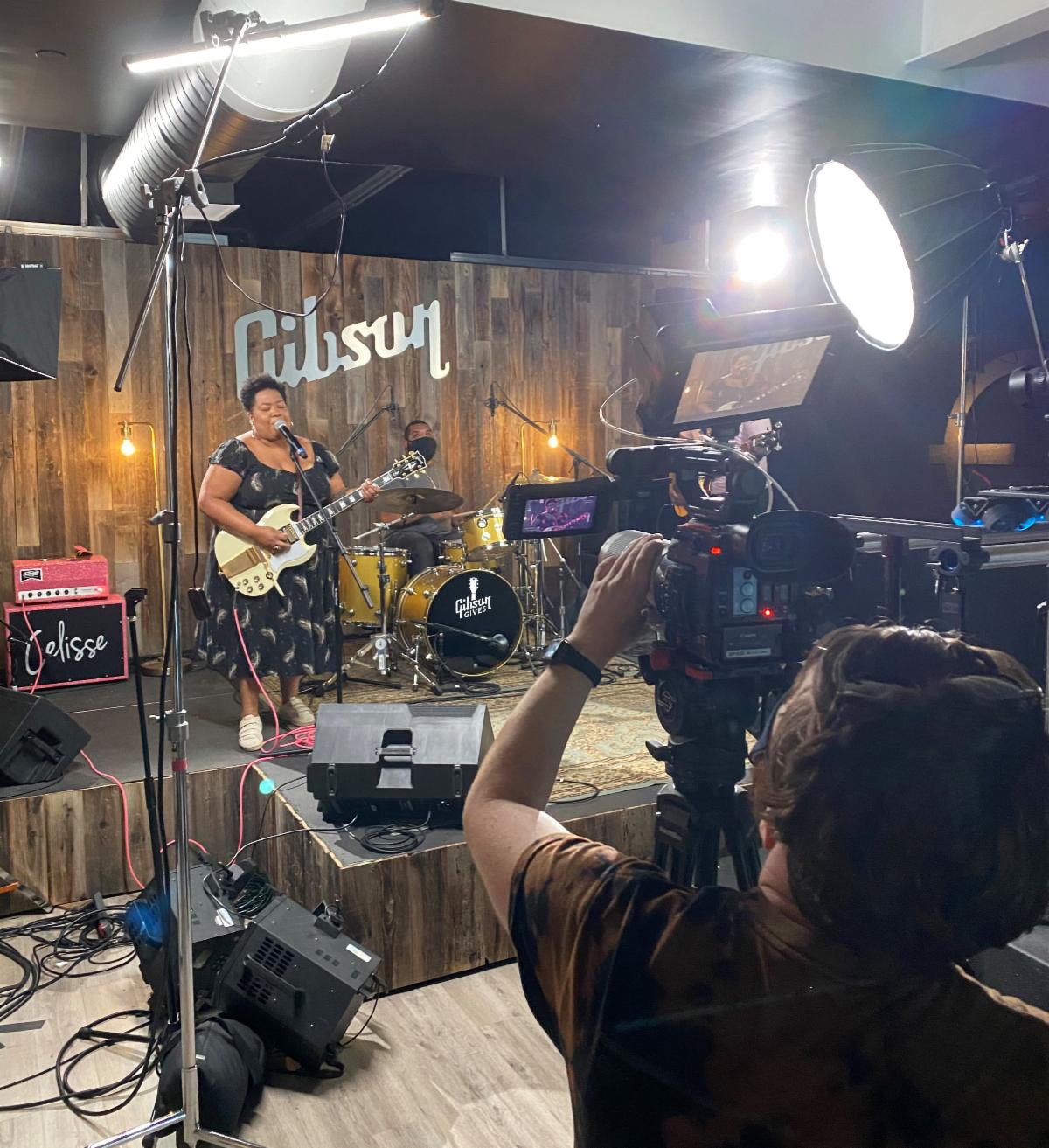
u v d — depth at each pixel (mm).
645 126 4797
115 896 3387
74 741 3471
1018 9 3863
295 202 7066
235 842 3578
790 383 1224
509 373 6496
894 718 524
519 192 6414
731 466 1185
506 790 719
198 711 4395
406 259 6168
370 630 5781
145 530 5648
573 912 621
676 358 1093
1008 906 519
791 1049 538
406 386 6223
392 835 2893
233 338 5773
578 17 3596
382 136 4910
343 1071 2416
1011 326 5316
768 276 5328
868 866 517
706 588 1172
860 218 1634
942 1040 522
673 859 1367
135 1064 2459
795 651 1219
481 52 3855
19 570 4891
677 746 1320
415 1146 2160
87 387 5477
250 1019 2377
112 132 5098
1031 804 521
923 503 5293
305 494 3988
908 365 4906
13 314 2941
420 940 2795
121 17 3729
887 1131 520
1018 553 2217
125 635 5043
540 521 1396
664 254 7141
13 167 5633
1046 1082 512
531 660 5113
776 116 4652
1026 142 5086
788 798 548
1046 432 5270
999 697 530
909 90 4328
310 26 2221
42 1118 2252
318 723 3012
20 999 2756
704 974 565
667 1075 560
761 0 3912
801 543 1151
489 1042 2539
